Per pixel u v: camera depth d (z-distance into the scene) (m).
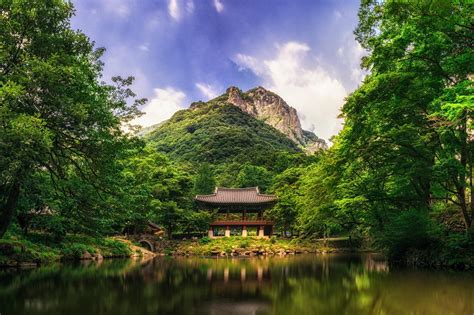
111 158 17.75
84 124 15.91
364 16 19.50
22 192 17.28
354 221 31.70
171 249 46.22
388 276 16.16
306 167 59.75
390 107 18.69
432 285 13.02
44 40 15.64
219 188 59.81
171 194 50.41
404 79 17.44
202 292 12.70
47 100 14.68
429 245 20.33
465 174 18.69
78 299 10.95
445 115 14.16
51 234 29.30
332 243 50.88
